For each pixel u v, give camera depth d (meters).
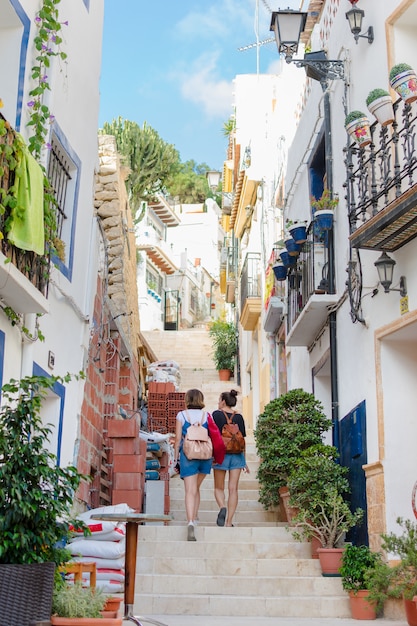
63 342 9.80
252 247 23.39
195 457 9.95
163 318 43.88
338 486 9.03
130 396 15.50
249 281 21.55
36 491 5.71
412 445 8.45
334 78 10.22
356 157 9.89
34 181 7.47
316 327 11.61
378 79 9.15
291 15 9.95
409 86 7.71
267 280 18.22
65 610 5.43
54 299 9.41
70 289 10.08
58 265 9.42
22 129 8.30
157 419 17.80
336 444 10.30
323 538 8.90
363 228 8.04
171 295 45.00
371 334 8.91
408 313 8.04
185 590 8.52
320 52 10.67
